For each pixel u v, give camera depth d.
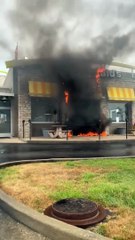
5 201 5.48
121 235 4.02
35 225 4.52
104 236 4.01
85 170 8.54
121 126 27.00
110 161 10.39
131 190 6.15
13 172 8.40
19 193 6.18
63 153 13.95
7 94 23.06
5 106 23.50
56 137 22.44
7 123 23.55
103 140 20.58
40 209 5.27
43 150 15.20
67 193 5.99
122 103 27.19
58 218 4.63
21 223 4.83
